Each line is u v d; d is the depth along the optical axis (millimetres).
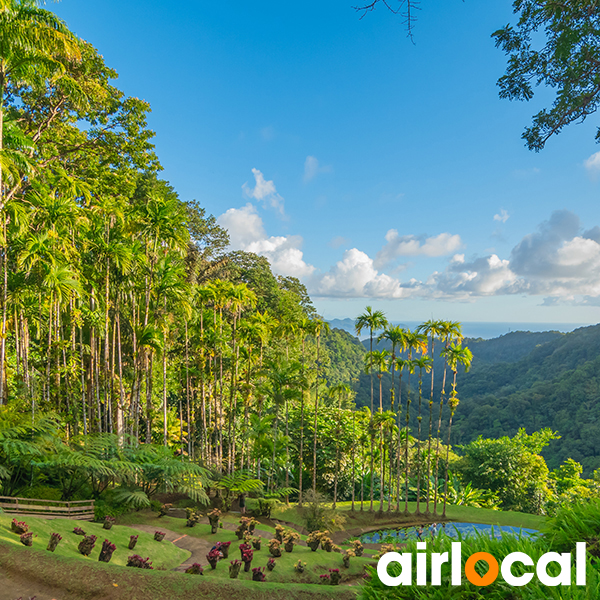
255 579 10172
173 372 30938
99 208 22312
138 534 13070
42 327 23109
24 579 5789
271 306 45469
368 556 15906
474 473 39281
